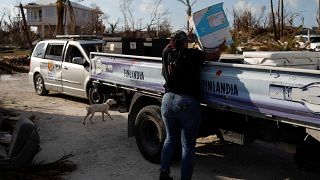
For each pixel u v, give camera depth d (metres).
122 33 25.80
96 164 5.98
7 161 5.12
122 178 5.41
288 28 26.45
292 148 4.31
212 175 5.50
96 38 11.76
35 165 5.47
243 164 5.93
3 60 23.78
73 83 10.83
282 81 3.94
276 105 4.03
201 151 6.55
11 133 6.42
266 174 5.52
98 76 7.16
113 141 7.22
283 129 4.36
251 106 4.30
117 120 8.91
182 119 4.77
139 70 6.00
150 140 5.98
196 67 4.77
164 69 4.91
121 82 6.48
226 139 5.16
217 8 5.26
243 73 4.38
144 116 5.86
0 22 41.06
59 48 11.56
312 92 3.67
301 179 5.31
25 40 37.75
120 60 6.48
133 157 6.29
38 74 12.33
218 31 5.22
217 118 5.23
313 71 3.63
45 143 7.11
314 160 4.16
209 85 4.87
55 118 9.12
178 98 4.73
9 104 10.74
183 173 4.85
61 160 5.84
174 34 4.84
